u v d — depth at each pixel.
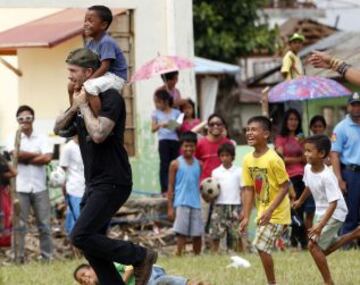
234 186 22.28
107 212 12.55
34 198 21.34
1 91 29.42
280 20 56.84
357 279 15.66
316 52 12.96
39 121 27.44
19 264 20.41
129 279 13.38
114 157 12.58
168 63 24.27
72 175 21.31
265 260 14.67
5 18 28.31
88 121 12.34
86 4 26.38
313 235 14.52
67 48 27.27
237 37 46.47
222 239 22.39
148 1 26.81
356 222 21.70
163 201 23.86
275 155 14.54
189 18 27.11
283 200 14.73
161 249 22.98
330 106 36.41
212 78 41.12
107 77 12.73
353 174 21.69
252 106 47.81
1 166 20.81
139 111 26.61
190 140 21.91
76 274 13.89
